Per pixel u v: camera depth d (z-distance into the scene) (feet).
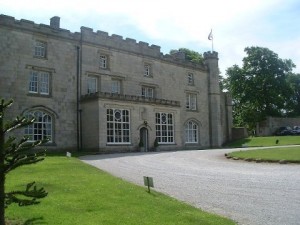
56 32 123.24
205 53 186.09
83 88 128.47
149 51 154.81
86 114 124.36
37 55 118.73
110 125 123.24
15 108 110.52
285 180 51.47
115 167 69.92
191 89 173.17
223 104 194.39
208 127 179.42
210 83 183.01
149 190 42.52
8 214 30.01
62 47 124.67
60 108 121.39
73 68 126.72
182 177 56.34
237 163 76.59
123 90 141.79
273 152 88.07
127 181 50.34
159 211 33.12
